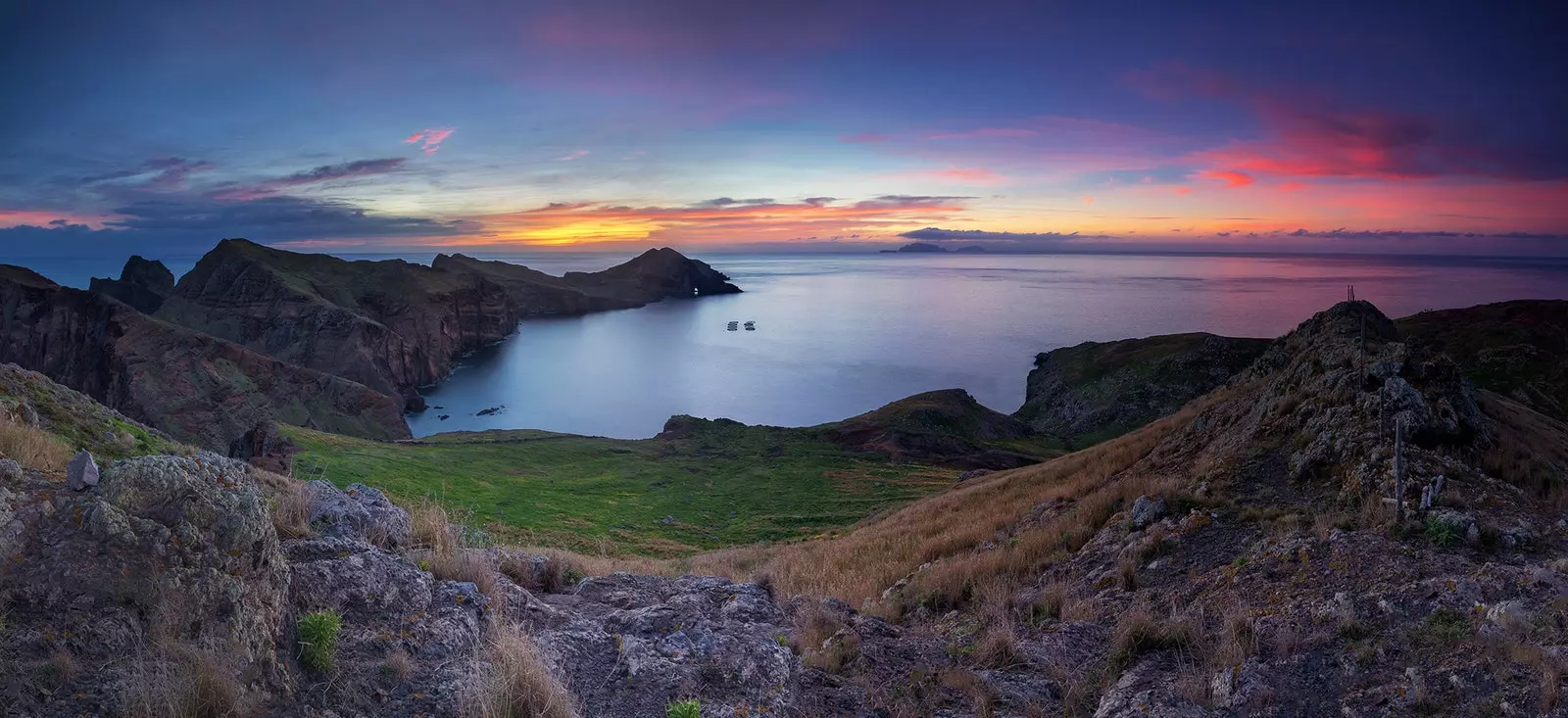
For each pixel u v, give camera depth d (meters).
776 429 105.19
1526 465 17.56
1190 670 9.64
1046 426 134.12
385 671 6.49
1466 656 8.67
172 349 170.50
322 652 6.24
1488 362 105.19
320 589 7.09
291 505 8.60
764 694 7.87
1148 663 10.12
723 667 8.13
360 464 64.88
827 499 65.25
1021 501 26.69
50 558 5.57
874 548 25.27
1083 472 28.66
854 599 17.47
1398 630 9.72
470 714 6.25
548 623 8.51
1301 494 17.16
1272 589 12.13
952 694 9.29
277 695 5.78
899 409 116.19
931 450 92.94
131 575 5.66
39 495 6.06
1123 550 16.16
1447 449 17.62
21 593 5.35
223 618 5.84
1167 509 17.52
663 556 40.91
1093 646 11.20
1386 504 14.78
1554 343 107.88
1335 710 8.45
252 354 175.00
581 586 10.44
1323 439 18.38
